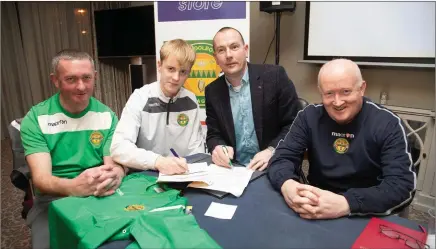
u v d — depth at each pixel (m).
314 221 0.88
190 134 1.64
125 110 1.51
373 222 0.86
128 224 0.80
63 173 1.34
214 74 2.66
